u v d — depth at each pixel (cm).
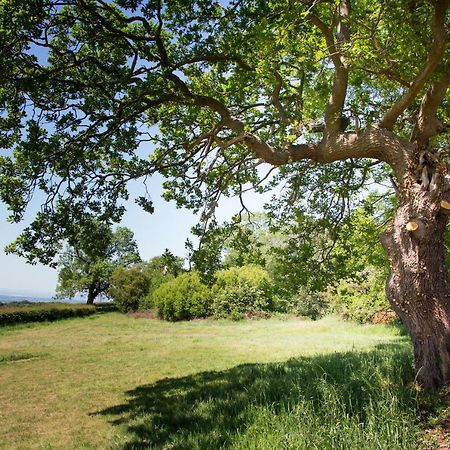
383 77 730
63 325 3309
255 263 1004
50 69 743
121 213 920
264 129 975
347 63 638
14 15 647
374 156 700
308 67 665
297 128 743
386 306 2219
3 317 3234
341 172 1062
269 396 680
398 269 614
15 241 826
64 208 858
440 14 567
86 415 922
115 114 795
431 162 635
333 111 728
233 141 738
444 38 577
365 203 1130
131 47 725
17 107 718
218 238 977
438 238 609
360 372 679
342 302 2683
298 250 1027
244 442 528
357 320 2683
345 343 1842
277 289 1024
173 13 751
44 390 1198
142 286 4256
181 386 1098
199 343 2081
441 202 605
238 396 764
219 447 542
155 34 723
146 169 909
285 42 626
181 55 801
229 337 2322
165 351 1842
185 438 618
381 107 891
